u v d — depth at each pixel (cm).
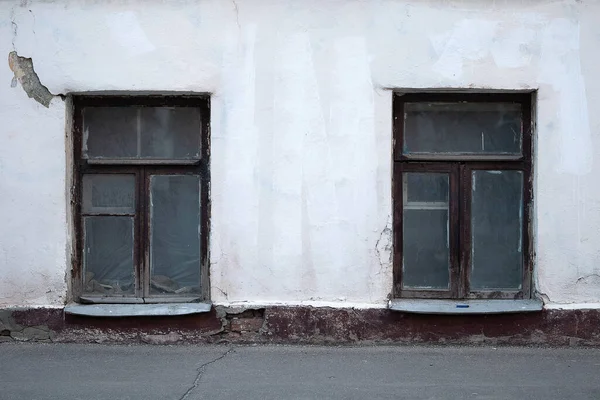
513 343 616
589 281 618
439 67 611
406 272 640
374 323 616
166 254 643
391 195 619
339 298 619
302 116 613
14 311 619
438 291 638
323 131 613
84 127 639
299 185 614
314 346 617
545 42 612
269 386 519
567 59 612
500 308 611
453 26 611
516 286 639
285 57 612
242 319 621
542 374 547
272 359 582
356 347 615
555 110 614
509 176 637
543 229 618
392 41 611
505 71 612
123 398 494
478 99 632
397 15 610
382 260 618
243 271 619
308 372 550
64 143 618
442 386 520
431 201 638
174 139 638
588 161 616
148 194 640
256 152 614
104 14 612
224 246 618
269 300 620
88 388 512
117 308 619
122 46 614
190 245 641
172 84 614
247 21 612
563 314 615
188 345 618
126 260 643
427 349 609
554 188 616
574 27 612
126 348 609
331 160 614
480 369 558
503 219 638
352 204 615
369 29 611
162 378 535
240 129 614
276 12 610
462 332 617
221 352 600
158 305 624
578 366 566
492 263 640
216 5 611
